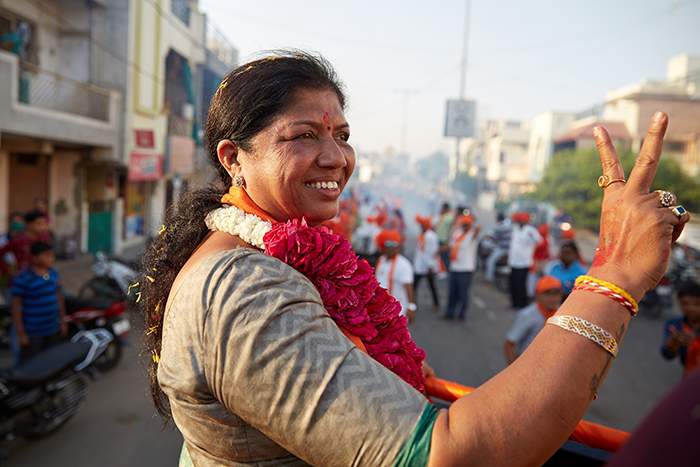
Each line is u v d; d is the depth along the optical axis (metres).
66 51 13.04
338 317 0.95
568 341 0.81
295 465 0.88
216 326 0.84
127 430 4.87
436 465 0.74
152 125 15.60
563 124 35.66
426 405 0.80
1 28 11.26
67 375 4.85
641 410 5.60
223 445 0.89
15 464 4.26
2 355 6.61
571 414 0.77
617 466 0.51
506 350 4.70
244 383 0.81
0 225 11.64
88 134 11.69
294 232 0.95
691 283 4.12
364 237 12.05
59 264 12.74
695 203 19.22
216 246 1.01
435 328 8.70
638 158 0.91
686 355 4.20
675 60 27.98
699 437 0.47
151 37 15.01
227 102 1.06
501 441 0.75
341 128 1.07
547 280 4.57
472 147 47.66
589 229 22.25
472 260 9.26
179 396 0.90
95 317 6.28
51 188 13.06
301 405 0.78
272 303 0.83
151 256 1.17
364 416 0.77
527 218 10.21
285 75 1.02
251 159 1.04
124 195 16.36
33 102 10.91
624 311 0.83
